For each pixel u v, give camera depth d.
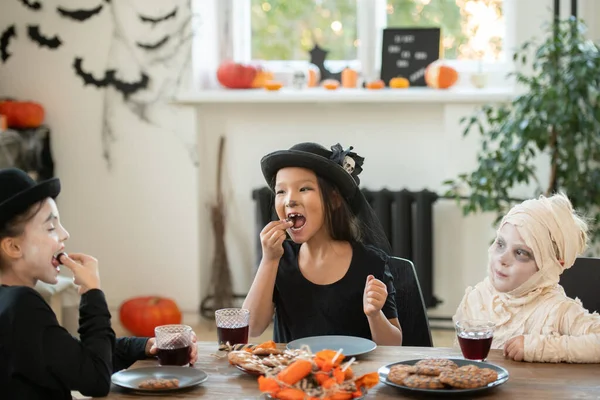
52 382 1.89
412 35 4.91
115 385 2.02
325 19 5.06
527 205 2.29
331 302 2.50
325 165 2.44
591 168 4.56
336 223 2.51
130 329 4.77
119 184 4.92
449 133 4.72
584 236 2.32
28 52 4.86
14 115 4.62
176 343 2.13
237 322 2.26
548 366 2.10
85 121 4.88
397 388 1.95
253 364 2.04
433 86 4.79
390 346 2.29
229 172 5.04
